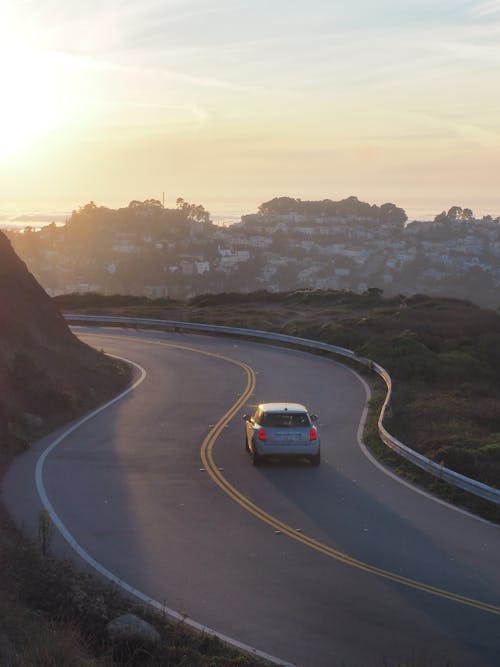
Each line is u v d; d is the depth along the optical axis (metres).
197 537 15.68
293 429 21.25
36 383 28.66
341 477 20.52
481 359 39.88
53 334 37.03
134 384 35.34
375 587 13.14
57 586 11.81
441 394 31.81
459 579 13.51
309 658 10.66
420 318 51.69
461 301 63.31
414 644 11.05
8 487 19.14
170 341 51.03
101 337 53.25
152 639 10.44
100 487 19.25
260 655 10.73
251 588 13.08
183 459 22.20
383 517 17.12
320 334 48.59
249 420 22.94
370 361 37.66
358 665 10.45
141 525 16.39
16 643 9.30
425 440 23.69
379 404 30.02
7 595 11.23
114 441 24.39
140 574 13.66
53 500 18.09
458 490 18.92
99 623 10.87
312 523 16.66
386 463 22.08
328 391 33.28
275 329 52.75
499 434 24.64
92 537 15.59
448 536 15.88
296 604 12.43
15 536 15.05
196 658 10.28
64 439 24.55
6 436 23.23
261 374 37.84
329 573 13.77
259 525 16.48
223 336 53.38
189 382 35.75
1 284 35.69
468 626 11.63
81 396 31.17
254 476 20.50
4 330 32.12
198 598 12.65
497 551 15.00
